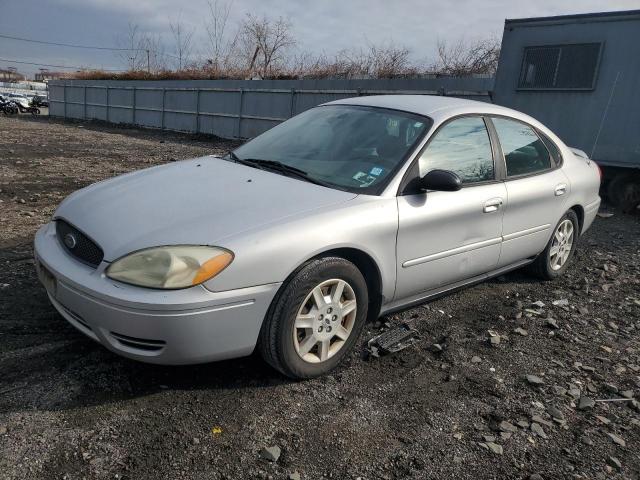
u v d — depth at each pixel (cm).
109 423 254
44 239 312
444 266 368
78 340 323
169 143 1872
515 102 1012
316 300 294
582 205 505
